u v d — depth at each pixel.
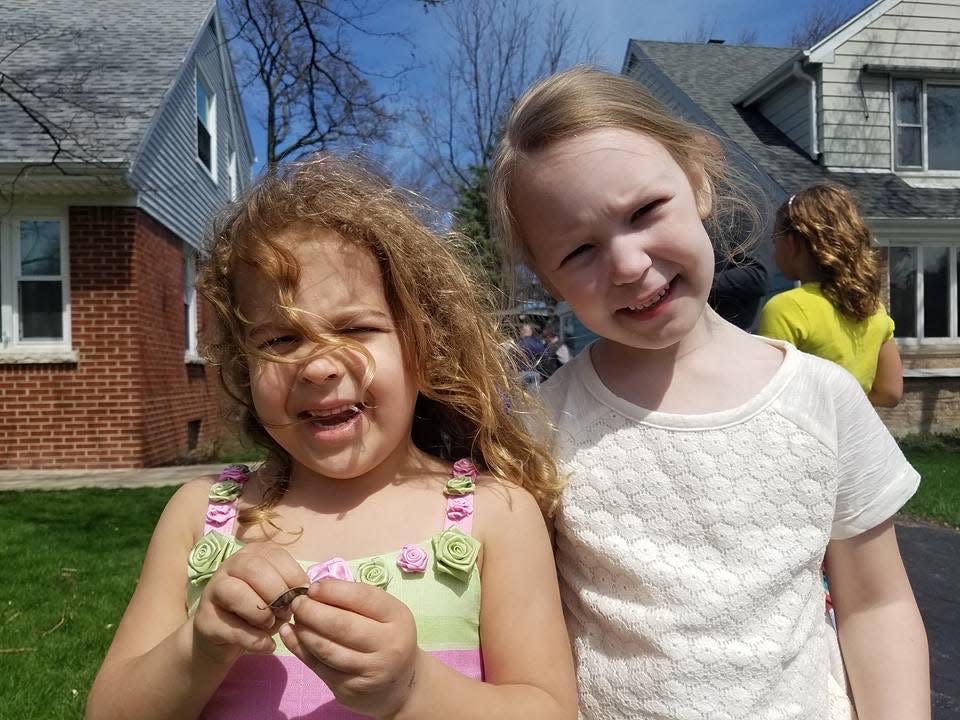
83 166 2.65
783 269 0.88
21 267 2.93
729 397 0.48
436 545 0.45
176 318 3.48
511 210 0.49
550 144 0.45
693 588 0.45
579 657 0.48
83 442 2.89
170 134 3.44
